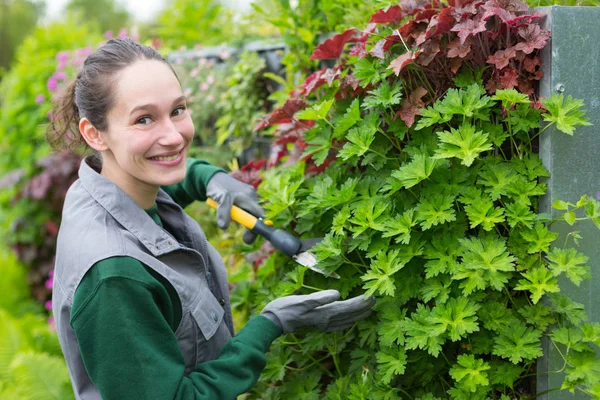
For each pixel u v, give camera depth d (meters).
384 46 1.58
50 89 4.50
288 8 2.55
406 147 1.60
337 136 1.73
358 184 1.67
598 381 1.41
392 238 1.58
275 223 1.84
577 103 1.42
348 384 1.68
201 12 4.71
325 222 1.78
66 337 1.35
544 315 1.46
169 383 1.24
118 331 1.23
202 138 3.66
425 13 1.57
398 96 1.54
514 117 1.48
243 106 3.22
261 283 1.92
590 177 1.50
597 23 1.47
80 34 5.43
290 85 2.63
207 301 1.44
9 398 2.40
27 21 15.57
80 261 1.29
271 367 1.74
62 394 2.42
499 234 1.51
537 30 1.46
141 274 1.28
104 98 1.34
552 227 1.50
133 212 1.40
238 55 3.46
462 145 1.44
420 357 1.59
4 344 2.80
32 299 4.35
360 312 1.55
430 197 1.50
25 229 4.36
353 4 2.31
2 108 4.85
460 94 1.48
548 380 1.50
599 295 1.53
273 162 2.30
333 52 1.84
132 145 1.34
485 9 1.47
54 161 4.27
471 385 1.40
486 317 1.47
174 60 4.08
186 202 1.98
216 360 1.37
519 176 1.49
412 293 1.54
